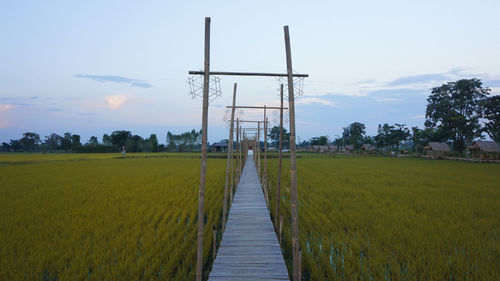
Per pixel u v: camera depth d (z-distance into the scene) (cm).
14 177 2408
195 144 10362
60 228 1000
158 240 884
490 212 1202
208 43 638
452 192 1673
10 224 1035
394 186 1903
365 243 876
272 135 8744
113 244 856
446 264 716
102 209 1270
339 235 958
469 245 846
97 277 664
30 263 727
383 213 1202
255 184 1912
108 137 9850
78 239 902
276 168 3272
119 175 2583
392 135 6962
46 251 795
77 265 713
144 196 1583
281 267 716
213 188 1853
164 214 1202
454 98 5450
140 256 766
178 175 2606
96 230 962
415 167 3350
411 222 1066
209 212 1210
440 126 5519
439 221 1080
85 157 5781
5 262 723
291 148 655
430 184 1991
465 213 1188
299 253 644
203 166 618
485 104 4822
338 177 2430
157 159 5300
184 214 1168
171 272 704
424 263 729
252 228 1004
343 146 9800
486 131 4969
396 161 4566
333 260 794
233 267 716
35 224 1055
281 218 905
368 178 2338
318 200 1483
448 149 5056
